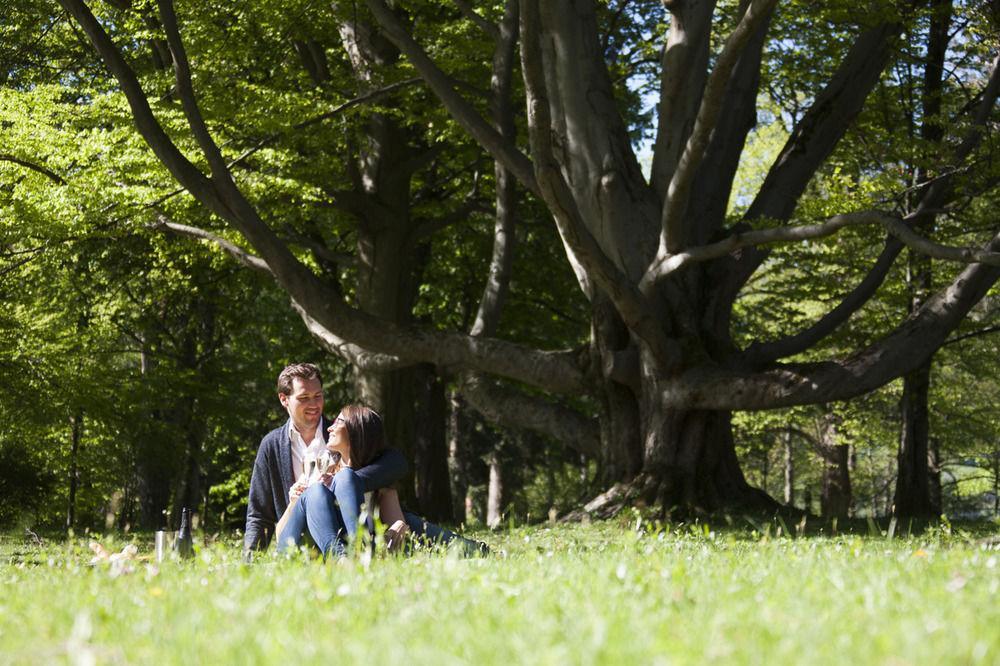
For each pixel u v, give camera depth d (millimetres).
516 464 45938
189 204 19703
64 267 27266
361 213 23578
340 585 4352
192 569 5590
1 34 25688
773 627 3139
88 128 20562
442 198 27359
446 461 29953
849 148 21172
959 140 19562
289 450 7098
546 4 17953
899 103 21719
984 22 18391
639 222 18031
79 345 27875
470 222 29891
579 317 31406
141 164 18672
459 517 42219
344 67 23969
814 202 16516
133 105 15539
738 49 12711
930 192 19172
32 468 27453
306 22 20922
